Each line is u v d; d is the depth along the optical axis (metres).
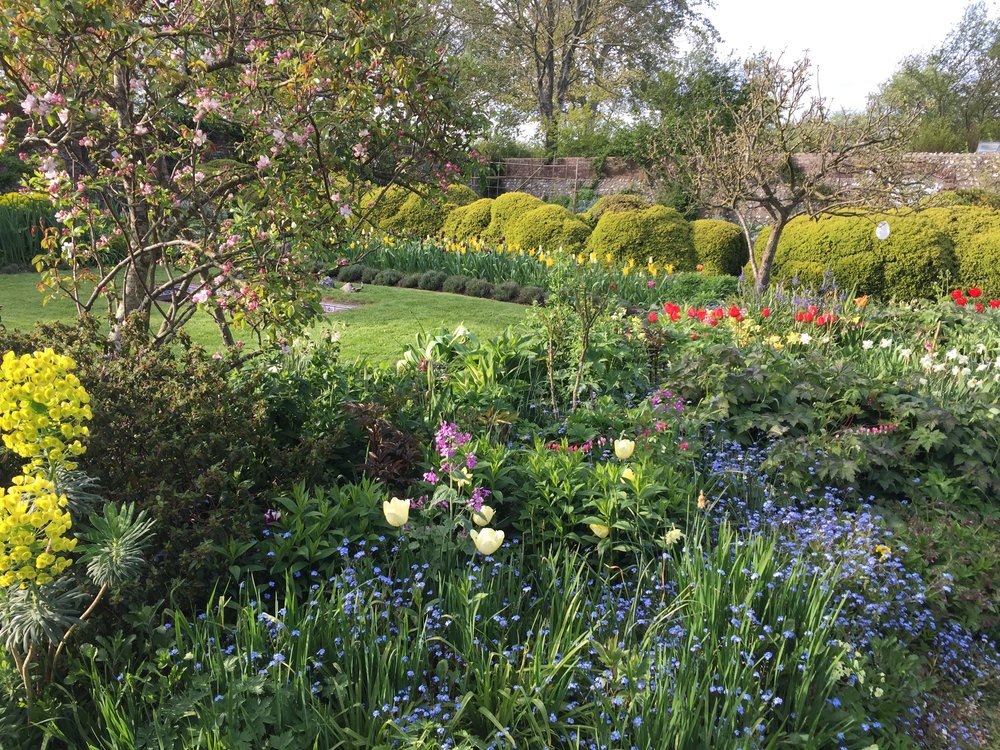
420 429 4.16
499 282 12.91
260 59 4.48
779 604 2.90
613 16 32.53
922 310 8.68
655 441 4.23
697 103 24.25
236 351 3.96
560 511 3.60
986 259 10.97
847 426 5.12
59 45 4.17
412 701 2.41
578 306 5.20
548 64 32.66
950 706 3.13
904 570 3.53
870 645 3.08
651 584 3.29
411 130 4.87
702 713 2.47
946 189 16.36
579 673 2.63
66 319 8.98
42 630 2.04
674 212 14.72
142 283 4.75
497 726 2.24
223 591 2.89
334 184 4.80
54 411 2.19
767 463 4.31
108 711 2.14
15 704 2.29
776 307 8.65
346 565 2.96
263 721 2.18
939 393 5.38
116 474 2.97
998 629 3.61
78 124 4.29
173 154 4.85
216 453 3.12
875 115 10.15
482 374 5.45
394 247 14.12
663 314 7.91
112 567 2.12
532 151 29.62
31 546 2.03
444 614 2.71
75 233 4.75
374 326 9.45
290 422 3.91
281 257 4.23
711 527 3.74
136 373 3.15
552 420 5.07
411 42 4.67
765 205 10.35
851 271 11.79
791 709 2.68
